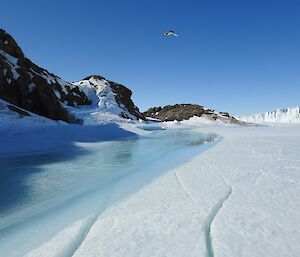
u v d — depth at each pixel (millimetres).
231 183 6992
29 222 5305
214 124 59031
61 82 44188
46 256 3938
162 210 5367
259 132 27594
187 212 5211
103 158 12438
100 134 21969
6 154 13219
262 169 8391
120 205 5820
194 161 10141
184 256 3719
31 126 20031
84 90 51094
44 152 14188
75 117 34125
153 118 70438
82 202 6363
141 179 8328
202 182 7207
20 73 29094
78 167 10312
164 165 10602
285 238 4098
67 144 16562
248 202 5566
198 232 4398
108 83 58281
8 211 5891
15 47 34312
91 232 4531
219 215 4973
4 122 19469
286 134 23453
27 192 7199
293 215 4883
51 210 5906
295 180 7016
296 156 10617
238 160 10055
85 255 3820
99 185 7777
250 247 3865
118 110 47656
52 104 29922
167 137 24875
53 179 8508
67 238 4449
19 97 27516
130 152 14469
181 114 69625
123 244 4094
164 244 4055
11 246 4387
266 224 4562
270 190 6281
